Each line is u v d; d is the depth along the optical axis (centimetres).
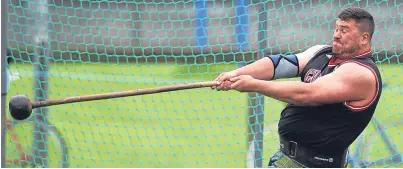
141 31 3056
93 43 2947
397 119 2570
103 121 3023
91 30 2994
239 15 2762
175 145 2889
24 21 2697
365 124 1698
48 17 2767
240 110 3072
